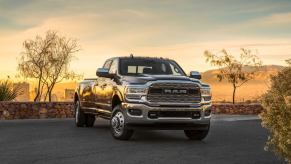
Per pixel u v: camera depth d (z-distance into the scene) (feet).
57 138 42.78
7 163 29.14
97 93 48.42
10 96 81.20
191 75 44.62
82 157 31.65
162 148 36.63
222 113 98.99
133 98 40.27
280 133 25.35
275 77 25.70
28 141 40.40
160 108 39.81
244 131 53.01
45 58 111.75
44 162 29.55
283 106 25.07
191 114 40.68
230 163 30.01
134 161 30.19
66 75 113.39
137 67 45.44
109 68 47.37
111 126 42.57
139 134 47.83
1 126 55.62
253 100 116.37
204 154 33.73
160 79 40.27
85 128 53.47
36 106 72.90
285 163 30.30
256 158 32.17
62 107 75.72
